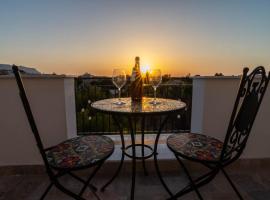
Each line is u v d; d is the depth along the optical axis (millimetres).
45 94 1791
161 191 1604
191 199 1502
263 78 1073
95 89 2332
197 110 2039
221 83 1885
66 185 1693
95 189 1549
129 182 1729
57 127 1843
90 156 1165
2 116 1788
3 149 1840
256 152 1985
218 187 1654
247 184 1698
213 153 1213
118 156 1927
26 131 1835
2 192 1606
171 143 1360
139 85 1559
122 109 1268
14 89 1758
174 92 2352
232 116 988
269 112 1924
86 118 2447
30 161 1878
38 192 1600
